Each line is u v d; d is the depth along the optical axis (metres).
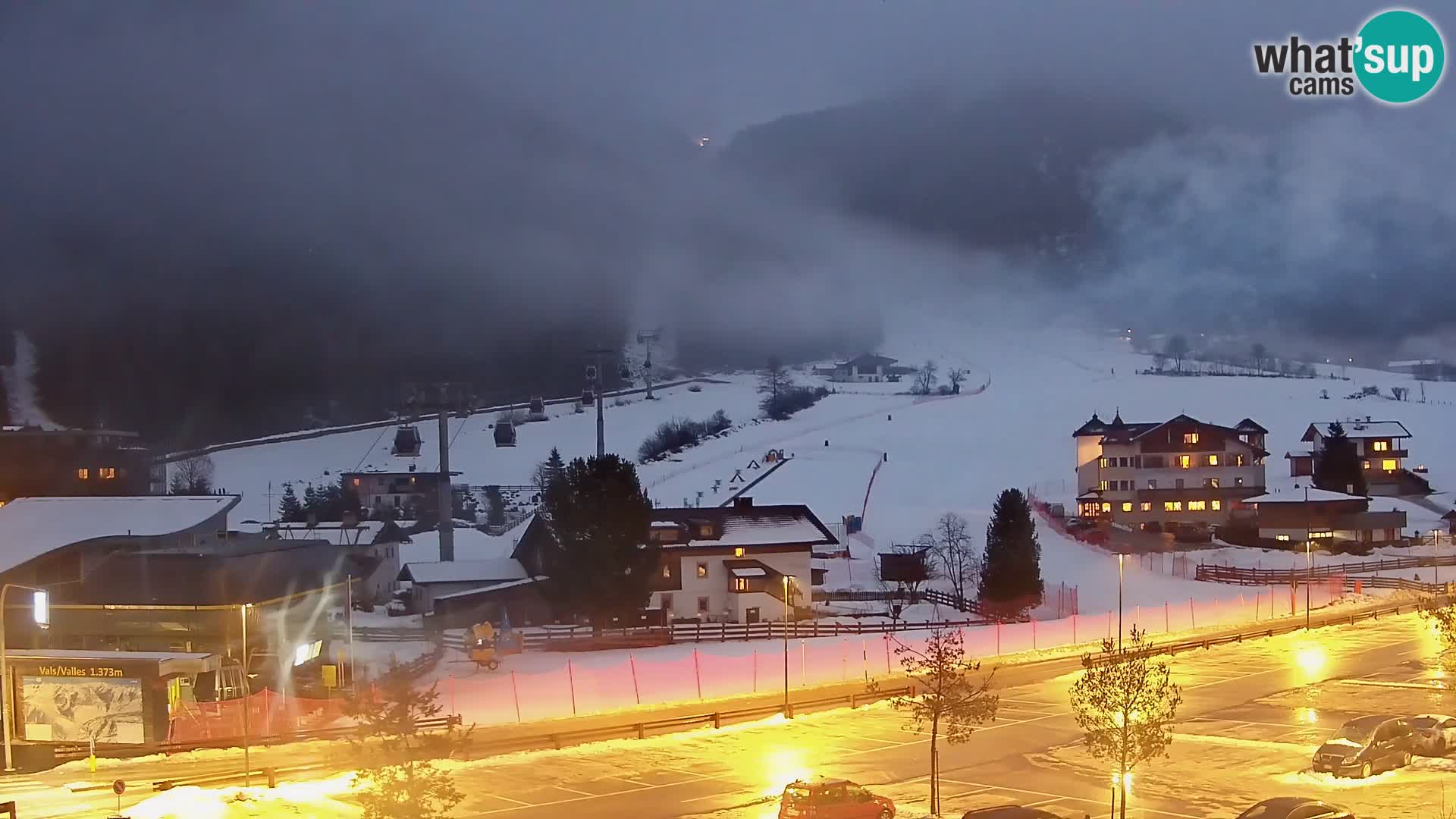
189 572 66.50
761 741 51.66
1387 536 120.31
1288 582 103.38
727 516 96.25
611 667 71.06
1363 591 100.06
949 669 42.59
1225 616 88.25
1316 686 62.25
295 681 60.72
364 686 58.72
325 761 46.31
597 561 80.81
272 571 72.44
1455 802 39.47
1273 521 120.88
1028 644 77.69
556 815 39.78
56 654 51.88
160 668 50.06
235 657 57.91
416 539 135.88
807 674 68.19
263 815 38.38
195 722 50.47
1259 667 68.00
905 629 85.56
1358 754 43.56
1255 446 137.12
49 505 78.62
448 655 74.75
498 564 94.94
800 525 95.62
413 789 28.81
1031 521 94.38
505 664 72.88
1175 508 131.50
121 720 49.78
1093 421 141.75
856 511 152.12
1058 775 45.31
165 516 77.12
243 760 46.59
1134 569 109.38
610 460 83.19
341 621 76.81
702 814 39.94
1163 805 40.59
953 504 157.38
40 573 69.31
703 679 66.81
